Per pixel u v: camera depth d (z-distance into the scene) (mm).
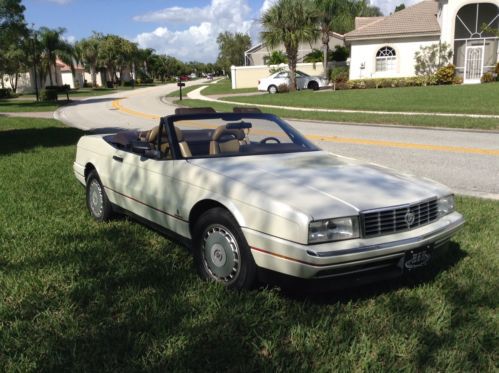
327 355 2996
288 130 5352
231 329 3268
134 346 3045
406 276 4168
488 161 9875
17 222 5566
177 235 4441
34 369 2859
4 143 13000
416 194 3838
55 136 14906
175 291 3812
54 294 3795
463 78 34375
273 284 3580
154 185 4625
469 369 2877
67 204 6422
